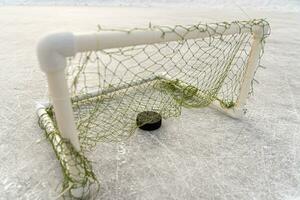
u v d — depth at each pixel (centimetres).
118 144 125
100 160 114
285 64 264
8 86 190
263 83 210
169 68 232
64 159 90
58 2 927
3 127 136
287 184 103
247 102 174
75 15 594
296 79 221
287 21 550
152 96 172
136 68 235
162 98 169
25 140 126
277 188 101
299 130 141
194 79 196
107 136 129
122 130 135
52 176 104
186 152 121
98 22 491
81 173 90
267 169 111
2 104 161
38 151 118
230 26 111
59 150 96
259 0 891
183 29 96
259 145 128
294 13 689
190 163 114
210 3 934
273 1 863
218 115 156
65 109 78
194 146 125
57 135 103
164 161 114
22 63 247
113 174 106
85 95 146
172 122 146
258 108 166
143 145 125
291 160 117
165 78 184
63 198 91
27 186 99
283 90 197
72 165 87
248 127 143
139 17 577
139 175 106
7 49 298
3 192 96
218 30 108
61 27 435
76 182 88
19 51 290
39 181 101
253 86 203
